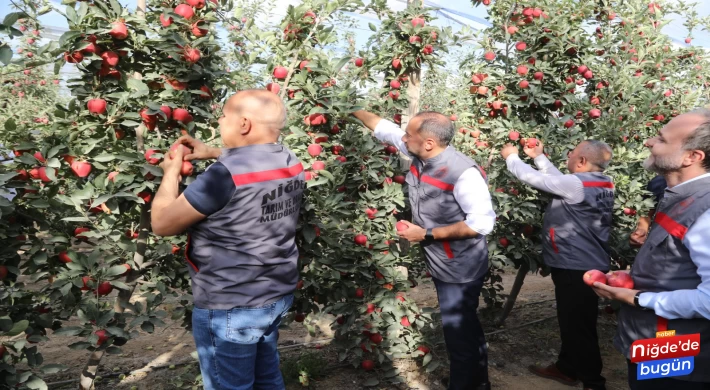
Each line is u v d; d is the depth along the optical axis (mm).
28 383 2332
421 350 3404
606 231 3201
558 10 4355
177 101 2439
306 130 3014
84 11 2162
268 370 2127
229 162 1765
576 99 4266
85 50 2188
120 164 2381
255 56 2932
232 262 1795
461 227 2611
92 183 2463
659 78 5332
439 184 2676
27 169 2357
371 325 3256
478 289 2824
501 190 3975
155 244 2869
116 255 2566
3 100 6055
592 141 3248
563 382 3559
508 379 3602
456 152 2705
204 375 1932
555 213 3195
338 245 3045
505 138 4117
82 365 3646
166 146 2533
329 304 3369
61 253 2500
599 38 5164
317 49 2975
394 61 3674
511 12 4238
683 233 1719
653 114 4633
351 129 3221
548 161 3613
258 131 1858
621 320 1991
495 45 4598
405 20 3664
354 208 3279
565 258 3146
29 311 2508
